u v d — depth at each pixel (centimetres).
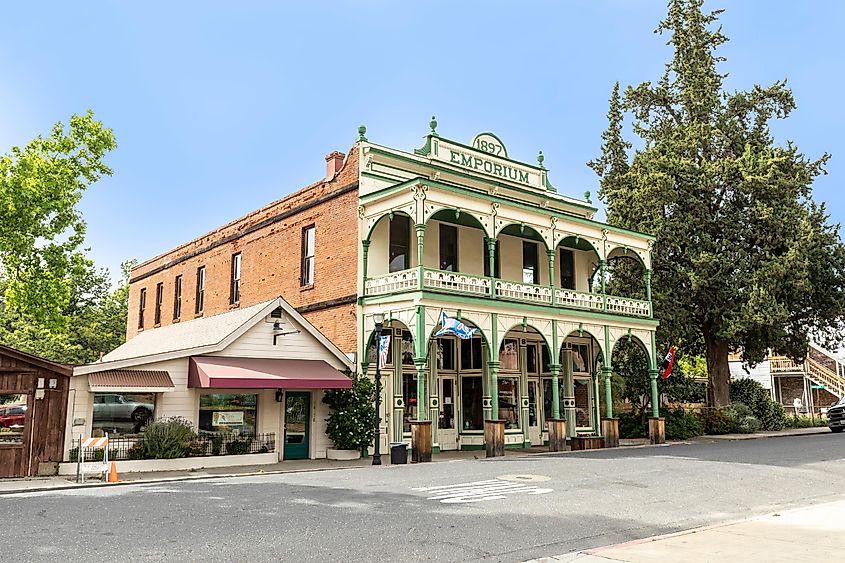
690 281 3142
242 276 2855
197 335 2245
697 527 1037
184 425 1820
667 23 3653
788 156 3288
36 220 2461
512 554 835
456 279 2169
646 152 3488
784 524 1006
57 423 1672
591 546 892
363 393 2122
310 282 2503
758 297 2997
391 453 1895
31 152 2458
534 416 2669
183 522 984
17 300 2538
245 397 1997
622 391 3088
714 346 3422
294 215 2597
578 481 1466
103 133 2580
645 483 1450
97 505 1138
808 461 1861
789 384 5022
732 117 3481
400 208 2175
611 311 2603
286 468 1800
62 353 3716
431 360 2403
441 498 1219
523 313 2311
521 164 2803
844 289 3288
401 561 786
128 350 2692
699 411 3253
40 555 793
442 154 2553
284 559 784
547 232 2453
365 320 2244
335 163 2439
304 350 2109
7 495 1300
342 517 1027
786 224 3141
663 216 3294
